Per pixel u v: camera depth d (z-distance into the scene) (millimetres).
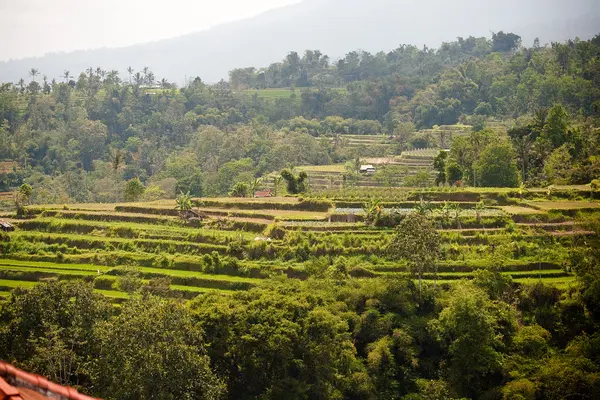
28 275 124312
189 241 138000
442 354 98812
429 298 106375
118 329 73312
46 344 76625
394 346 98000
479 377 94625
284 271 120312
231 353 86062
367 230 135500
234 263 122625
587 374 86188
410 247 107312
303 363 87375
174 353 71812
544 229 132000
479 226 136125
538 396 87688
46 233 146625
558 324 102812
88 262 131375
